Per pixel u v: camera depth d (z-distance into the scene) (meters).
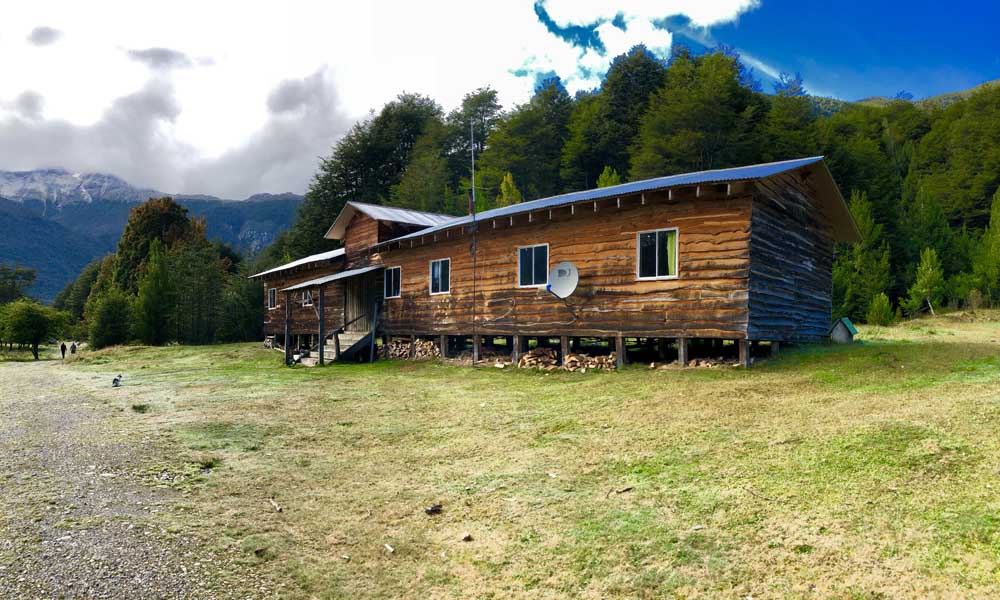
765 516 4.34
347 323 20.48
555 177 52.09
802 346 13.24
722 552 3.92
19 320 38.34
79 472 6.20
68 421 9.27
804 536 3.97
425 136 59.06
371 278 20.86
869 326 25.14
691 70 43.75
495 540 4.44
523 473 5.95
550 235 14.00
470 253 16.20
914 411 6.39
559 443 6.96
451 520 4.89
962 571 3.34
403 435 7.96
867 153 41.19
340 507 5.26
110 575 3.83
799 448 5.66
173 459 6.76
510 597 3.63
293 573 3.98
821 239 15.64
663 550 4.04
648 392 9.29
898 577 3.37
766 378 9.58
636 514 4.66
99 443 7.54
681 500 4.83
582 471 5.86
